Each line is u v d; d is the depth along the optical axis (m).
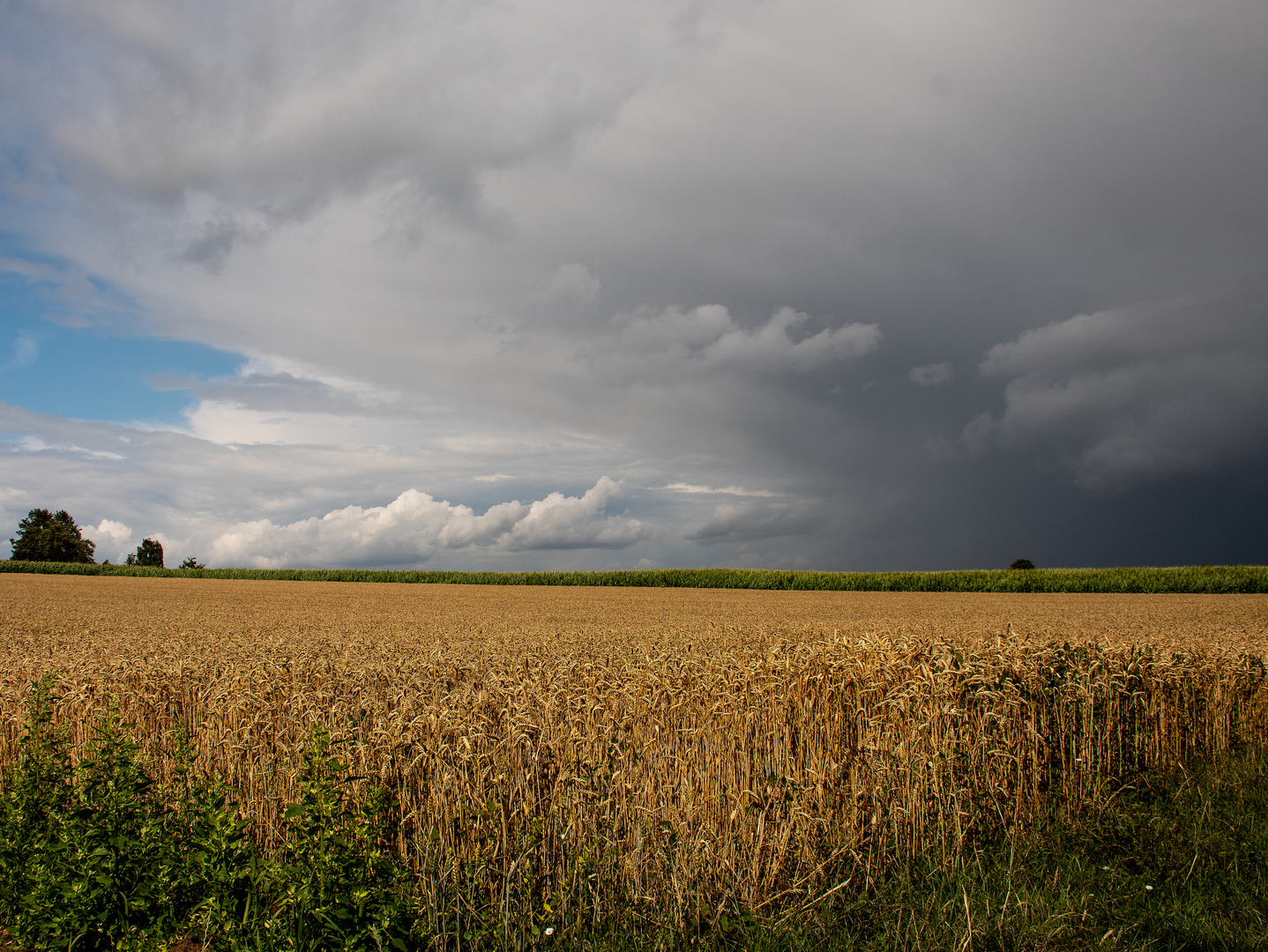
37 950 4.56
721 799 5.84
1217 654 10.29
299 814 4.31
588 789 5.28
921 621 25.05
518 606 33.34
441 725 5.63
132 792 4.97
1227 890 5.27
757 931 4.71
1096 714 8.36
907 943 4.61
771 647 9.08
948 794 6.35
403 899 4.40
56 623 22.28
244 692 7.07
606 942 4.61
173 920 4.64
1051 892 5.25
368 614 27.03
